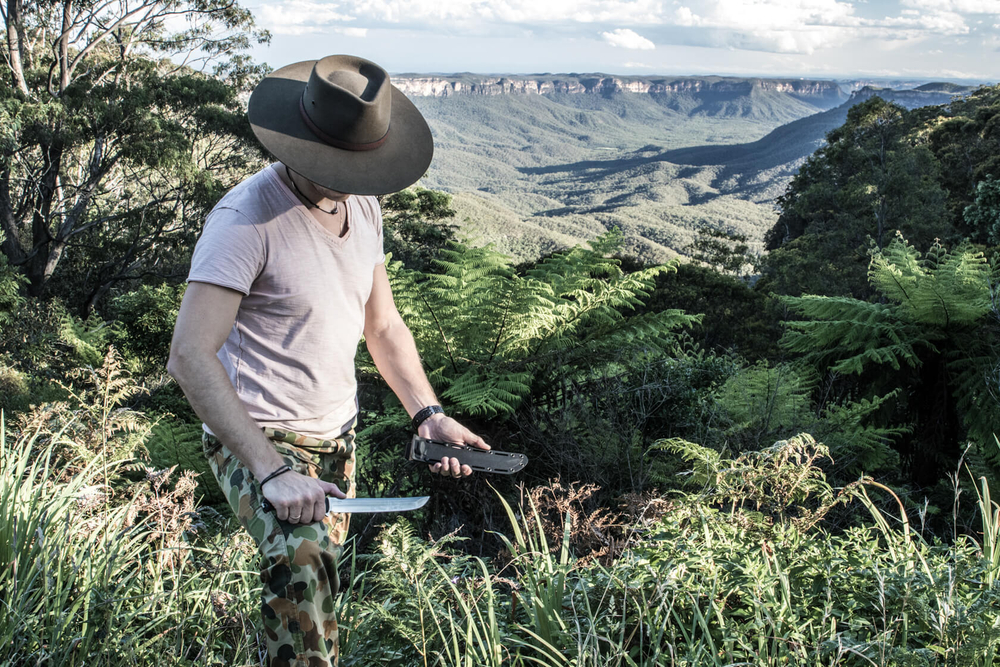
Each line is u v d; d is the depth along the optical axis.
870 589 1.70
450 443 1.81
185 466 3.64
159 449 3.73
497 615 1.93
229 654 1.73
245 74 27.41
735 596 1.79
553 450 3.52
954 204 34.97
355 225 1.64
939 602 1.48
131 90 22.55
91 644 1.52
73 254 24.50
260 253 1.47
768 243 56.47
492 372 3.61
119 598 1.66
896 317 4.95
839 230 31.33
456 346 3.78
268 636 1.41
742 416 4.34
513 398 3.50
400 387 1.88
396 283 3.78
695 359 5.01
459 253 3.88
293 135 1.44
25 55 24.50
